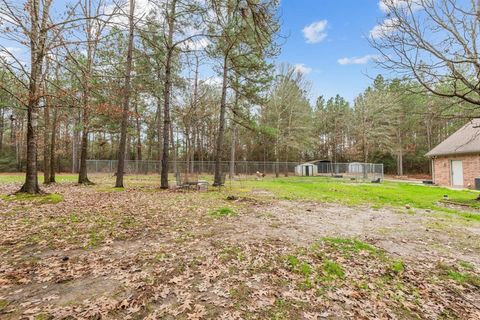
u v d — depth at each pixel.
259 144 36.41
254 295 2.90
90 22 7.84
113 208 7.32
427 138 34.94
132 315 2.46
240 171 29.28
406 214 7.51
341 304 2.77
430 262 3.93
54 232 4.95
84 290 2.89
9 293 2.79
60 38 6.69
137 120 26.64
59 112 15.15
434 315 2.62
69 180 17.31
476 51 8.00
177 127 27.55
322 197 11.12
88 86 8.32
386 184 19.47
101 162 26.58
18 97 8.09
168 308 2.59
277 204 8.95
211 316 2.48
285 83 30.12
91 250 4.12
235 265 3.65
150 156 32.56
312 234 5.25
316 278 3.34
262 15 3.52
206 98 23.94
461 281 3.34
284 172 31.61
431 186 17.97
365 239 4.99
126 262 3.68
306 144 32.31
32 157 8.66
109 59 11.84
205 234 5.11
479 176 16.17
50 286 2.97
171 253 4.04
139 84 16.94
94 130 19.91
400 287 3.16
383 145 33.78
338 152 42.62
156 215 6.62
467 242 4.89
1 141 32.44
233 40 10.09
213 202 8.90
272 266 3.65
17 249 4.08
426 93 8.10
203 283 3.13
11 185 13.25
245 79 15.83
